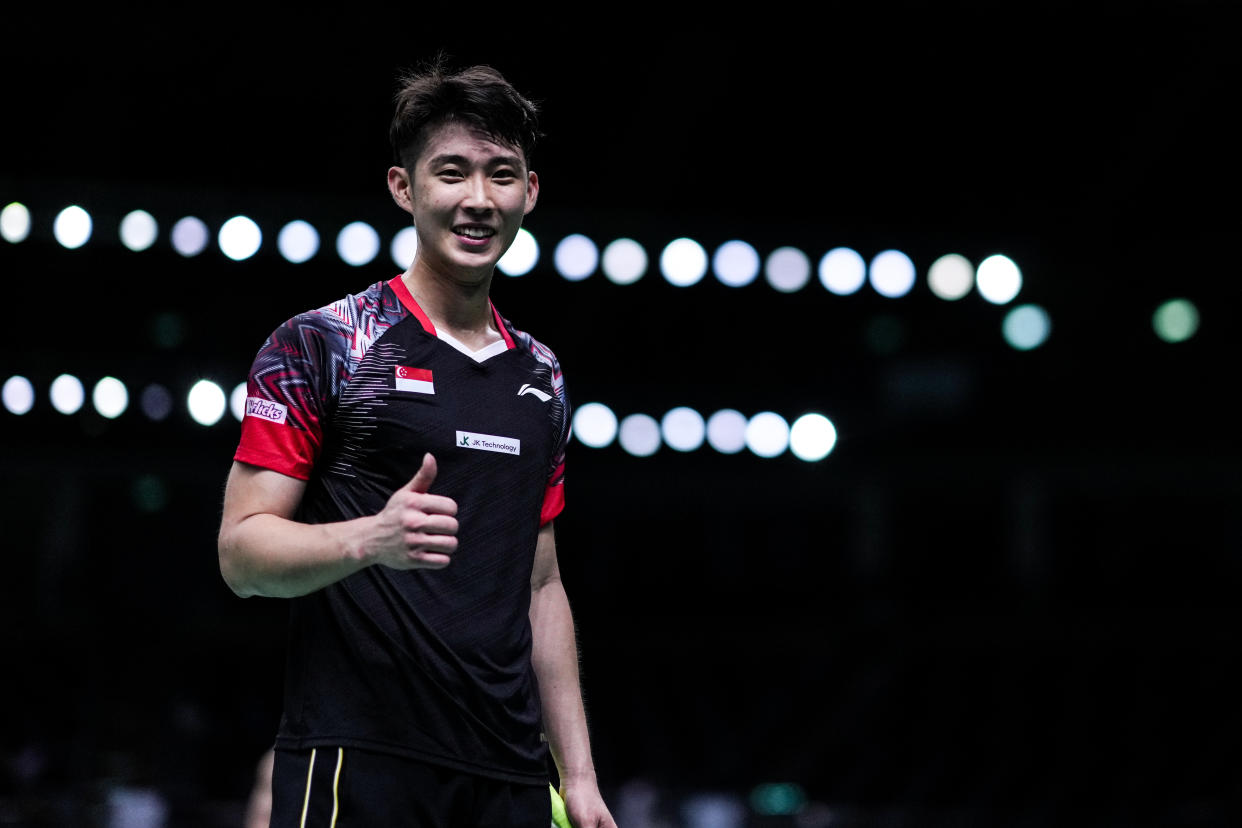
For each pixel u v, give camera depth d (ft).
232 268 130.72
